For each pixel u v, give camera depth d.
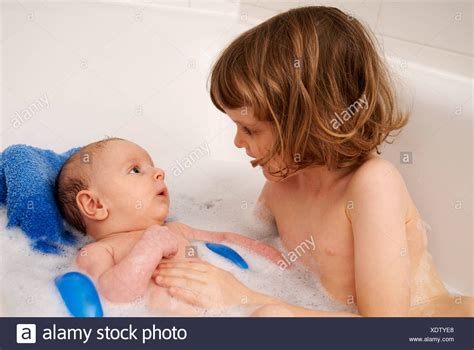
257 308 0.90
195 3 1.42
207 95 1.38
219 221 1.20
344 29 0.89
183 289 0.91
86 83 1.34
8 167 1.06
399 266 0.83
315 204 0.96
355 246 0.87
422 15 1.15
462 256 1.04
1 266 1.00
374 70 0.91
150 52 1.37
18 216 1.04
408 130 1.11
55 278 0.98
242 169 1.34
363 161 0.93
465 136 1.04
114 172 1.04
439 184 1.07
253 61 0.88
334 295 0.96
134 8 1.37
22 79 1.31
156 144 1.36
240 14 1.42
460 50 1.12
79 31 1.34
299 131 0.89
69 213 1.07
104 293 0.92
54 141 1.31
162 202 1.06
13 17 1.31
